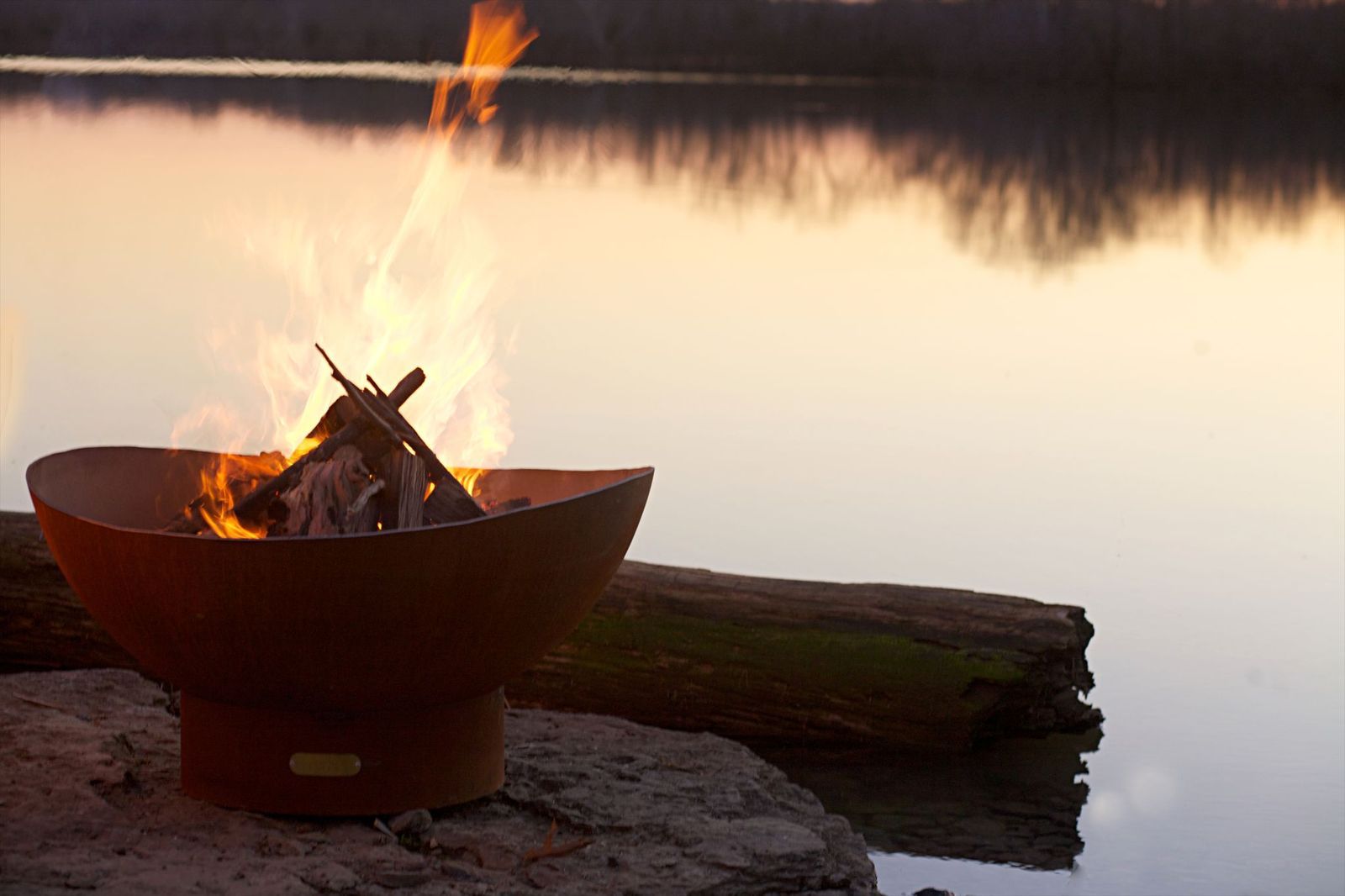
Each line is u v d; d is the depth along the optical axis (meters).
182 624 2.99
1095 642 5.28
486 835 3.21
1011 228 18.39
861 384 9.70
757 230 17.11
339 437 3.36
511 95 44.81
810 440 8.18
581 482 3.74
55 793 3.23
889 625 4.48
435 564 2.93
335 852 3.04
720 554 6.14
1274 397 9.63
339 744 3.16
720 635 4.50
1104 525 6.72
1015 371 10.30
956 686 4.38
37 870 2.83
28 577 4.77
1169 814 4.02
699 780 3.66
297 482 3.34
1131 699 4.81
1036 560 6.19
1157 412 9.15
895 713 4.42
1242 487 7.44
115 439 7.50
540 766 3.66
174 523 3.39
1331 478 7.61
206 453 3.74
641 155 24.98
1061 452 8.09
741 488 7.17
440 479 3.36
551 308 12.14
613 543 3.25
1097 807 4.07
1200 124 38.81
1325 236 18.19
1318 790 4.17
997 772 4.30
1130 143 31.47
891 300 13.09
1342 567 6.15
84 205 16.14
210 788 3.24
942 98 49.81
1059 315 12.62
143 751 3.58
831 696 4.45
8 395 8.40
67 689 4.02
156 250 13.77
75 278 12.37
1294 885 3.63
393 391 3.49
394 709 3.16
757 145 27.92
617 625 4.53
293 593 2.91
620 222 17.14
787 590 4.58
